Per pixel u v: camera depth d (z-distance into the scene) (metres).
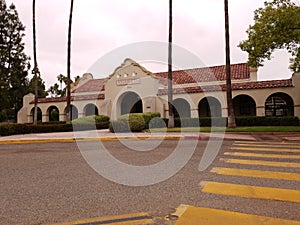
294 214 3.56
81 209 3.82
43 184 5.18
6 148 11.60
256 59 16.48
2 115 39.44
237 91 23.20
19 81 39.44
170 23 20.75
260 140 12.70
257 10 16.50
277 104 24.00
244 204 3.96
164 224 3.31
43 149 10.93
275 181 5.15
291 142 11.52
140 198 4.28
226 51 18.56
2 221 3.45
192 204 3.98
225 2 18.75
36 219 3.50
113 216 3.56
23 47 40.91
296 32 14.39
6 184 5.21
